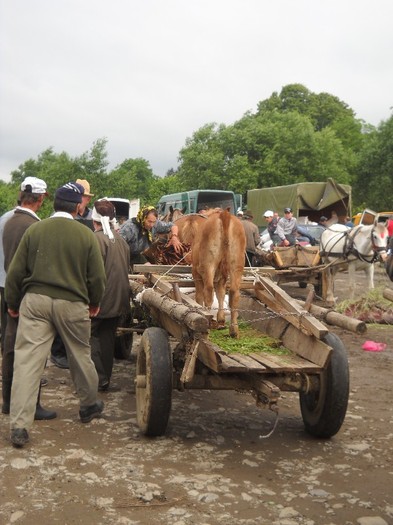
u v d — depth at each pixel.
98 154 41.34
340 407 5.38
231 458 5.14
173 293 5.99
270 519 4.09
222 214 6.05
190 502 4.29
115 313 6.61
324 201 22.25
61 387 7.11
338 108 73.56
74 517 4.04
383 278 21.45
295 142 48.91
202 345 5.13
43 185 6.12
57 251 5.29
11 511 4.09
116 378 7.62
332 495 4.50
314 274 14.42
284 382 5.37
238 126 50.00
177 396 6.95
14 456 4.99
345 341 10.39
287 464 5.05
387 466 5.07
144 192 69.88
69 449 5.19
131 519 4.03
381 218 23.84
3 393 6.00
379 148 46.56
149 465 4.91
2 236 6.16
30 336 5.25
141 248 8.34
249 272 7.38
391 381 7.84
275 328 6.13
